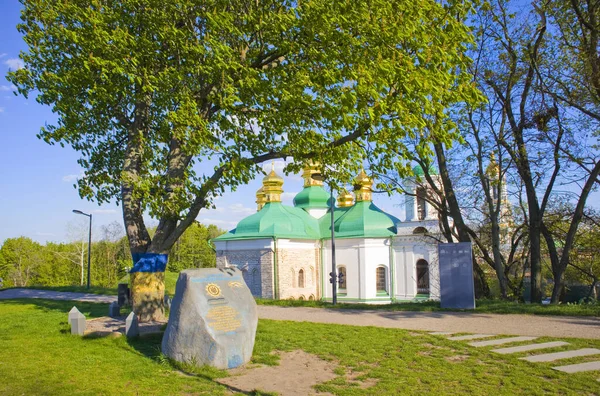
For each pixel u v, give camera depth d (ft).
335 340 37.93
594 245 85.20
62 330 41.27
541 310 52.26
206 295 31.01
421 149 36.70
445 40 35.86
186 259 241.96
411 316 52.60
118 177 54.65
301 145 42.88
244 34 42.14
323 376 28.55
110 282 232.12
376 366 30.53
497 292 108.17
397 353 33.53
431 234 97.81
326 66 38.45
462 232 72.59
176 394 25.18
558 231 85.51
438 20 37.11
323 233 132.77
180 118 38.60
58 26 43.47
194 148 38.83
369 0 35.63
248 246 121.80
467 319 48.85
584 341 35.58
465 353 33.27
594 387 25.44
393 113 36.47
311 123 44.29
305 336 39.45
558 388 25.55
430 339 37.68
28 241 258.78
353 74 34.78
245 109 43.39
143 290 45.60
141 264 45.73
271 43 42.50
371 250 123.03
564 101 68.33
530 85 70.54
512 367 29.40
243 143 43.34
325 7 36.65
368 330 42.32
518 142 71.31
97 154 55.06
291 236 120.47
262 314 57.21
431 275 116.16
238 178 40.83
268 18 39.93
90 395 24.77
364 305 65.16
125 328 39.99
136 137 46.73
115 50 39.93
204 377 27.99
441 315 52.60
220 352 29.76
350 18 36.24
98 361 31.19
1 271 245.45
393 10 35.73
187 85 42.88
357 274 123.54
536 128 71.82
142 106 47.62
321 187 149.69
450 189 73.20
